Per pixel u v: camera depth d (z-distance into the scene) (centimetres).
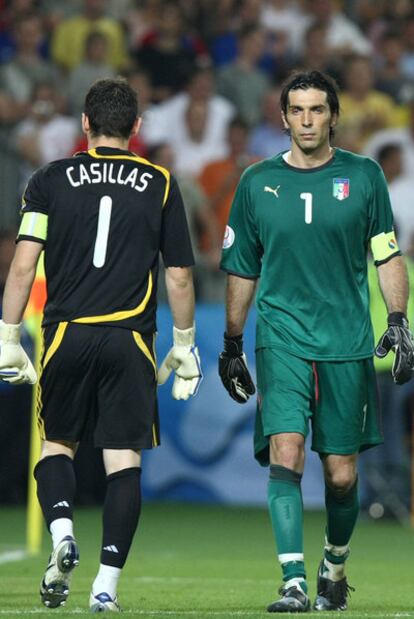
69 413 1909
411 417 4509
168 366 2006
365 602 2250
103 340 1878
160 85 5872
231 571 2888
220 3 6212
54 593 1838
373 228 2053
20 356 1945
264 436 2023
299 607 1894
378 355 2025
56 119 5494
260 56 6081
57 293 1909
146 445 1895
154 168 1945
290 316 2023
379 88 6125
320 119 2012
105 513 1875
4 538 3634
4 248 4475
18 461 4544
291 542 1933
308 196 2019
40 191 1919
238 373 2141
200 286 4975
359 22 6600
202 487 4562
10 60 5859
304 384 2000
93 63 5822
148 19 6247
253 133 5719
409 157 5653
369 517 4366
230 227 2091
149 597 2312
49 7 6272
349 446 2022
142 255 1914
